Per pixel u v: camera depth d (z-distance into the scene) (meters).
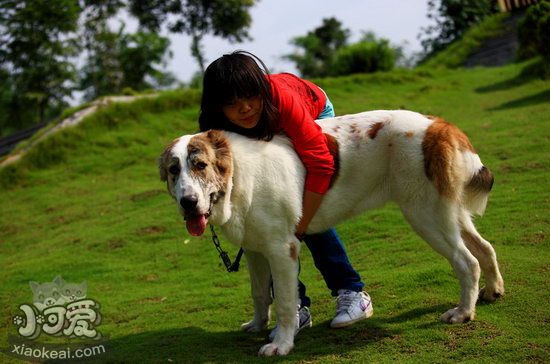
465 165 4.03
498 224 5.89
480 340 3.69
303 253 6.36
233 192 3.93
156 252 7.32
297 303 4.11
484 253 4.15
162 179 3.97
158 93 15.92
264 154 3.99
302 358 3.81
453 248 4.00
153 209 9.09
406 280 4.88
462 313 3.97
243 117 3.97
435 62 21.98
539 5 17.86
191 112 14.73
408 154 4.02
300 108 3.99
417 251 5.70
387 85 16.66
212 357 4.04
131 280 6.51
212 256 6.87
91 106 14.63
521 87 14.01
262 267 4.41
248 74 3.85
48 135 13.22
